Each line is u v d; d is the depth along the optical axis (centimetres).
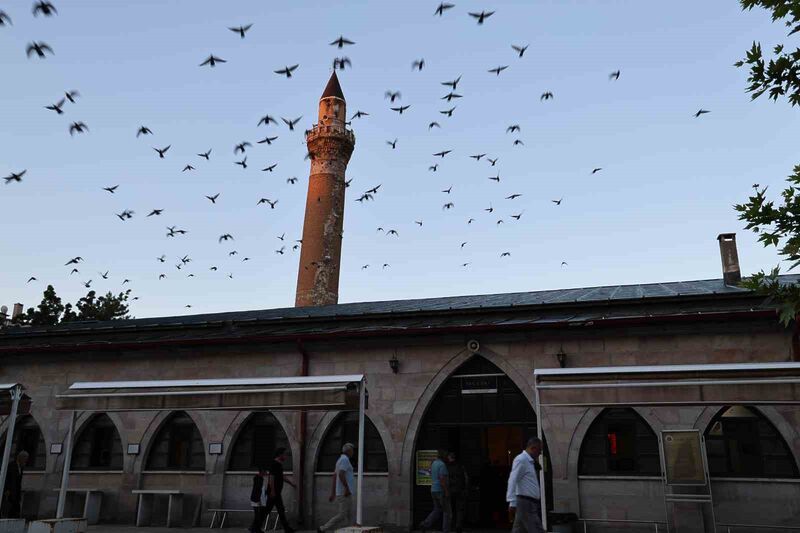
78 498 1722
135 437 1747
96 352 1859
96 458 1788
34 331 2367
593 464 1406
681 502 1307
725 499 1298
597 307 1606
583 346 1483
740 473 1316
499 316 1677
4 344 2200
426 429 1555
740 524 1278
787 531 1253
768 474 1301
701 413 1358
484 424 1515
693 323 1405
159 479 1695
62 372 1881
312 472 1583
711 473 1327
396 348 1619
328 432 1620
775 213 919
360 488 1071
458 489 1354
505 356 1528
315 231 5441
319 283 5275
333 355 1664
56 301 5038
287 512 1569
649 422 1384
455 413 1545
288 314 2230
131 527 1570
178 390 1191
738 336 1389
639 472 1373
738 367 1005
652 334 1442
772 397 982
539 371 1082
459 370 1571
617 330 1463
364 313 1825
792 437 1295
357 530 1016
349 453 1291
